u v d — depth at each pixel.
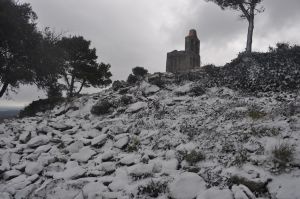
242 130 9.71
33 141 12.47
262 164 7.23
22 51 25.25
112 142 11.53
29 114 22.81
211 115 12.44
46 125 15.20
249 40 24.20
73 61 35.03
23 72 24.66
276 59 17.45
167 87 18.94
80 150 10.82
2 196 7.91
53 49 27.75
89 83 36.41
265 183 6.40
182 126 11.62
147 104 16.31
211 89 16.83
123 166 9.16
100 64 36.56
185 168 8.08
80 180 8.06
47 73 26.81
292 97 12.43
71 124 16.02
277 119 9.96
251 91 14.98
